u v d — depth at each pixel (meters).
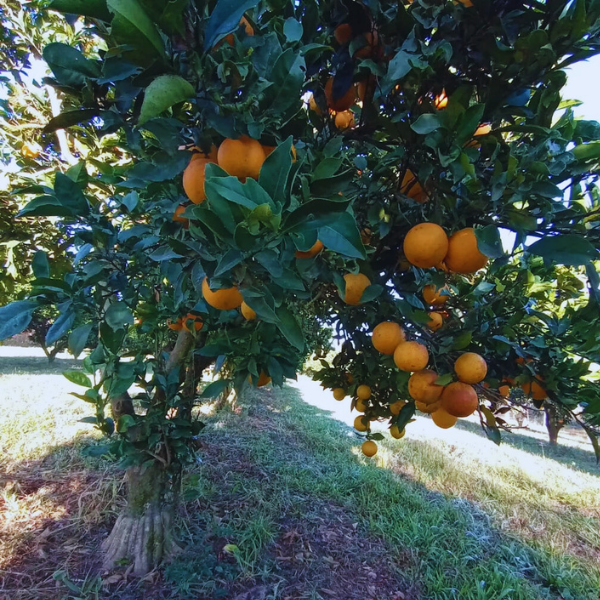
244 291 1.02
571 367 1.85
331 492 5.18
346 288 1.58
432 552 4.21
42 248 3.78
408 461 6.92
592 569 4.56
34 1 3.62
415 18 1.35
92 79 1.23
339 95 1.53
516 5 1.34
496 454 8.51
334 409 11.59
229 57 1.06
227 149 1.07
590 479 7.77
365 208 1.73
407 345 1.61
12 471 4.49
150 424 2.80
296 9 1.53
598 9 1.29
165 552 3.33
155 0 0.91
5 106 3.80
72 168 1.84
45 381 9.00
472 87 1.28
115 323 1.71
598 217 1.52
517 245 1.34
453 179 1.38
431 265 1.39
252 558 3.59
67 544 3.44
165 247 1.72
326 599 3.31
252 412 8.55
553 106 1.43
